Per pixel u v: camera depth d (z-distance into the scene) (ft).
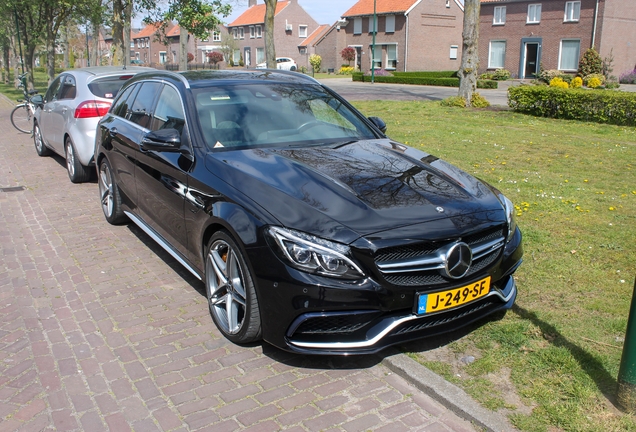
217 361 11.65
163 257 17.63
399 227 10.53
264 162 12.73
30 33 90.33
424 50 166.91
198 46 257.75
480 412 9.73
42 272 16.52
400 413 9.96
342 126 15.79
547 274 15.30
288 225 10.53
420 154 14.64
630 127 46.37
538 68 134.00
